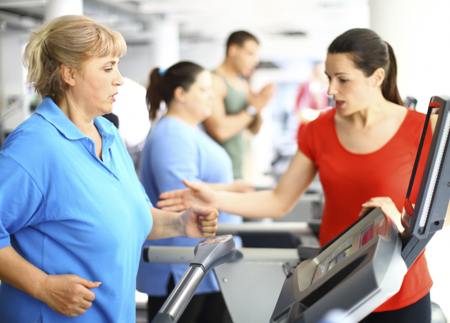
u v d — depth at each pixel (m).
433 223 1.11
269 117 15.72
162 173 2.42
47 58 1.46
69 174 1.42
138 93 4.71
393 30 3.50
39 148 1.40
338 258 1.26
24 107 11.34
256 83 15.96
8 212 1.37
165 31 11.86
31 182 1.38
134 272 1.59
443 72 3.46
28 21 12.36
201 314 2.46
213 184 2.48
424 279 1.86
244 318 1.86
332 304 1.04
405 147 1.85
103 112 1.51
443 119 1.05
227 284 1.88
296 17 11.52
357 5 10.17
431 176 1.07
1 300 1.50
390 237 1.11
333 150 1.96
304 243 2.77
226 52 4.23
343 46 1.80
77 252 1.45
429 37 3.46
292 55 15.88
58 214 1.42
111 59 1.48
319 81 8.11
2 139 7.25
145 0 10.10
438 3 3.44
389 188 1.86
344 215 1.96
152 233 1.85
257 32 13.98
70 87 1.49
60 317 1.45
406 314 1.83
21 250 1.45
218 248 1.52
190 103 2.55
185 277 1.41
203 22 12.53
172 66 2.59
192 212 1.80
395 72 1.91
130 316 1.58
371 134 1.88
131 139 4.88
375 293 1.02
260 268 1.89
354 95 1.82
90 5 10.27
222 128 4.13
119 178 1.55
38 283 1.38
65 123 1.45
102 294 1.47
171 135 2.46
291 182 2.15
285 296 1.28
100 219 1.45
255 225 2.73
